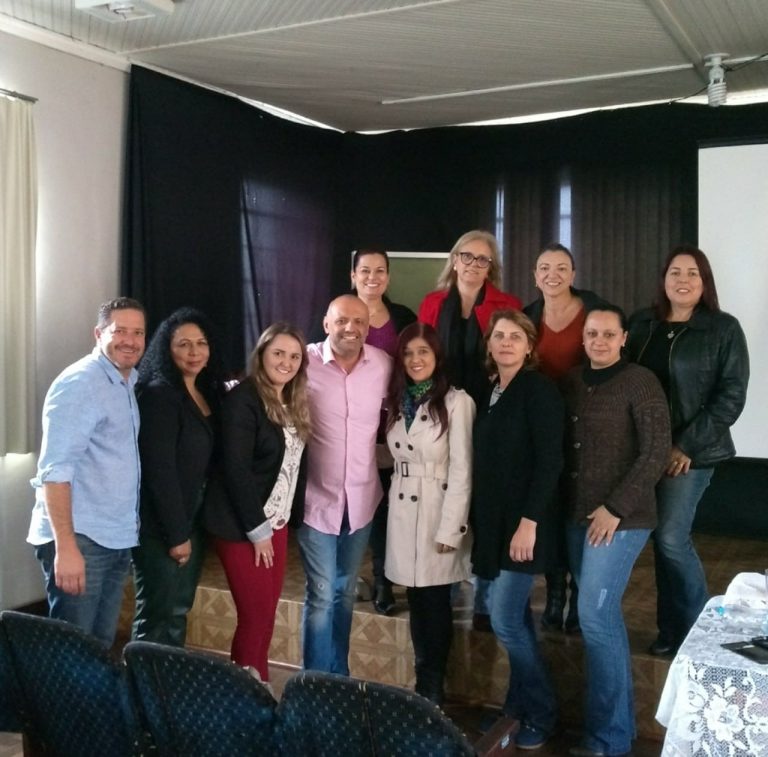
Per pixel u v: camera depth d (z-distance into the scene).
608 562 2.61
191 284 4.82
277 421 2.72
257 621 2.77
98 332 2.62
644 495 2.59
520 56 4.37
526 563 2.67
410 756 1.52
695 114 5.10
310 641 2.98
